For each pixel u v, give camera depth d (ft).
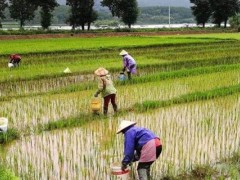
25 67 82.74
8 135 39.06
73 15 245.45
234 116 44.88
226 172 30.50
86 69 78.28
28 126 43.09
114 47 123.65
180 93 57.67
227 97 54.08
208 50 117.19
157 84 63.62
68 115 46.98
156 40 162.20
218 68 77.41
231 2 285.23
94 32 221.05
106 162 32.09
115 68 78.38
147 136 26.17
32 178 29.09
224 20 292.61
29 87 63.98
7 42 157.58
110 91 45.70
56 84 66.23
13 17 245.24
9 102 53.26
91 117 45.29
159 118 44.60
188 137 37.86
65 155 33.99
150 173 29.81
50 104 51.70
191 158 32.81
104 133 39.93
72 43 147.13
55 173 30.30
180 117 44.88
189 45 138.21
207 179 28.73
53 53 111.34
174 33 237.25
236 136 38.14
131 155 25.68
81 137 38.86
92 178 29.25
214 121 43.16
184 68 82.53
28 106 51.03
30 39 183.32
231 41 152.46
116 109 47.06
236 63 90.79
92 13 246.88
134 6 264.11
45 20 242.99
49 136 39.65
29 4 245.45
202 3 290.15
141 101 52.90
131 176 29.32
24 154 34.65
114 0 265.34
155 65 83.20
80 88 60.54
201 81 66.13
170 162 31.71
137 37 191.93
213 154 33.86
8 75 71.56
